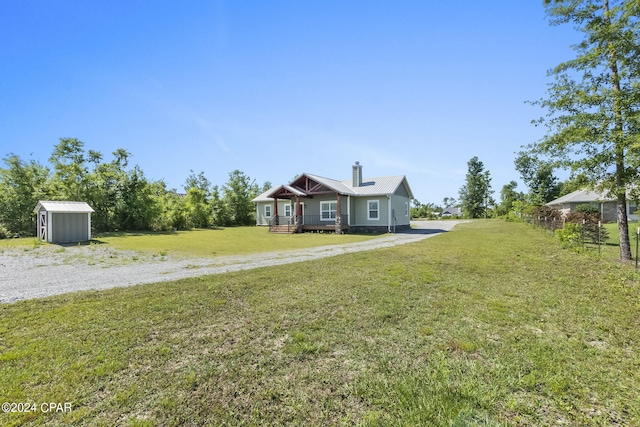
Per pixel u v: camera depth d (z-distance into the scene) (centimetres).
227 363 290
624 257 906
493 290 542
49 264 870
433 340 338
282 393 243
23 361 288
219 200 3038
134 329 368
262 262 877
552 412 217
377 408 223
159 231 2238
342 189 2170
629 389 245
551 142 984
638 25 840
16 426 202
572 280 614
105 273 733
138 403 229
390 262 814
